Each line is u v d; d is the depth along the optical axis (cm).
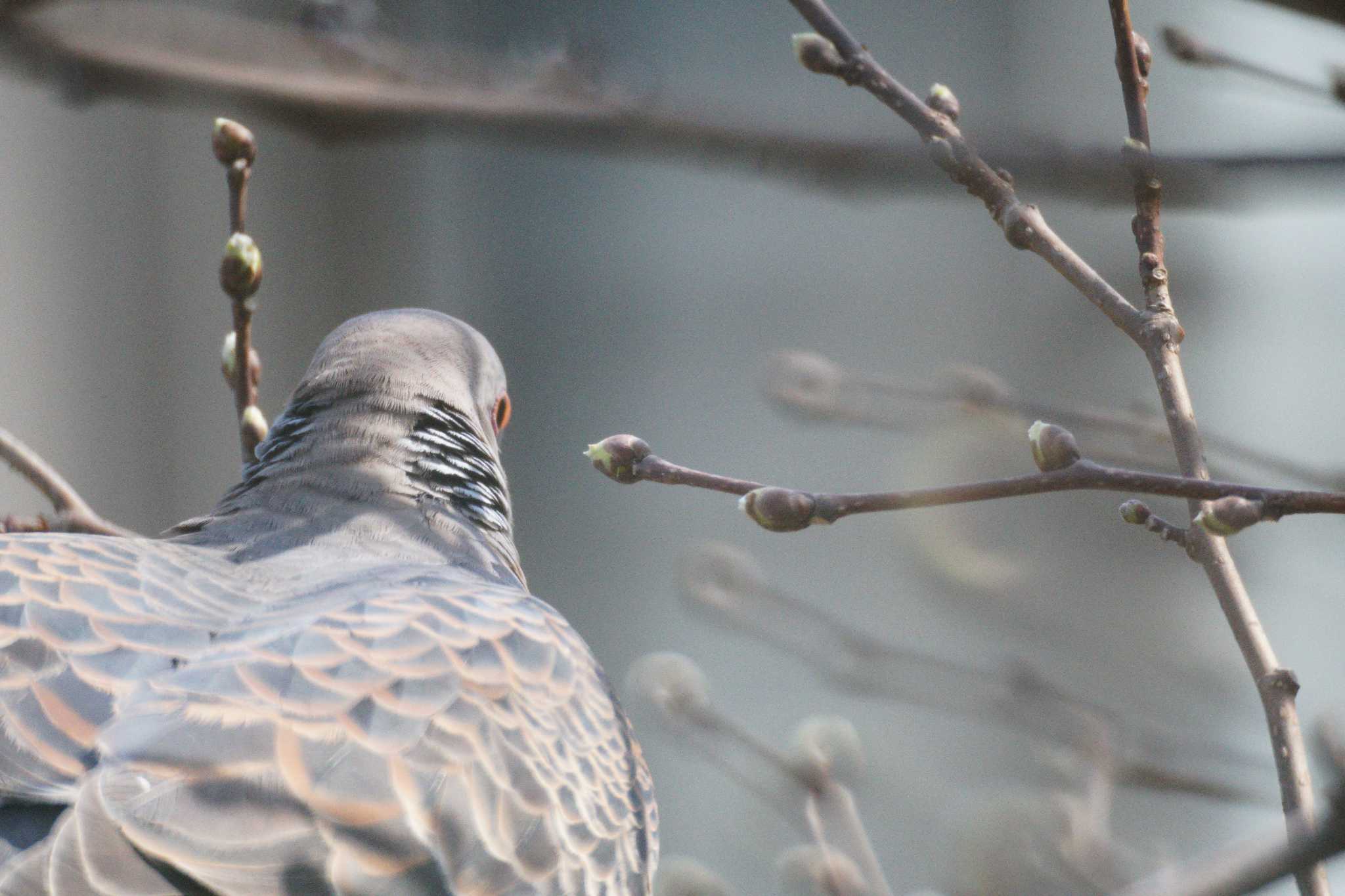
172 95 659
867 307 1945
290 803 567
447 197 2127
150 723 582
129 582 679
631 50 1894
